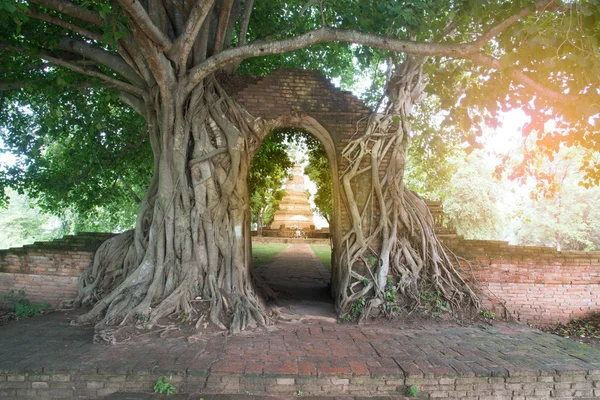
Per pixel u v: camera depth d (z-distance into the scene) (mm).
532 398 5172
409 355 5785
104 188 14039
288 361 5410
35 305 8586
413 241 8945
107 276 8602
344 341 6453
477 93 6816
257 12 10828
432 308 8164
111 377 4930
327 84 9203
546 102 6480
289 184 41156
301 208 40594
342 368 5191
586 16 5383
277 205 38562
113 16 6043
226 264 8000
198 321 6941
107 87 9359
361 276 8406
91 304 8352
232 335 6617
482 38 6156
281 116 8984
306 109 9078
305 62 13617
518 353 5988
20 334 6473
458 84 9500
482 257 9039
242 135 8602
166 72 7320
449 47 6305
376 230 8703
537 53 5781
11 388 4918
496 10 6184
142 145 13219
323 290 10992
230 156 8234
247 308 7484
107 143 12969
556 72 6355
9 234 42375
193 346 5961
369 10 7488
